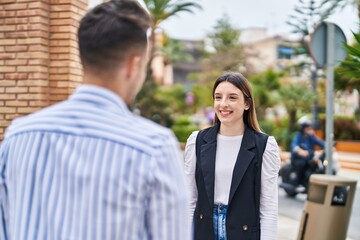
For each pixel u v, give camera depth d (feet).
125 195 3.86
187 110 101.04
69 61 16.65
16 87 16.55
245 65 98.53
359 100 72.74
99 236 3.81
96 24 4.26
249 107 9.07
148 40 4.55
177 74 154.81
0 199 4.46
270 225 8.40
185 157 9.16
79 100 4.26
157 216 3.95
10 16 16.46
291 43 48.49
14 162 4.30
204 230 8.61
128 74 4.39
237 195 8.43
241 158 8.54
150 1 73.15
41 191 4.07
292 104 65.26
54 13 16.71
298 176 30.12
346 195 14.53
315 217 14.73
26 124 4.39
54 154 4.09
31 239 4.04
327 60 17.57
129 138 4.01
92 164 3.93
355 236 21.20
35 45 16.28
